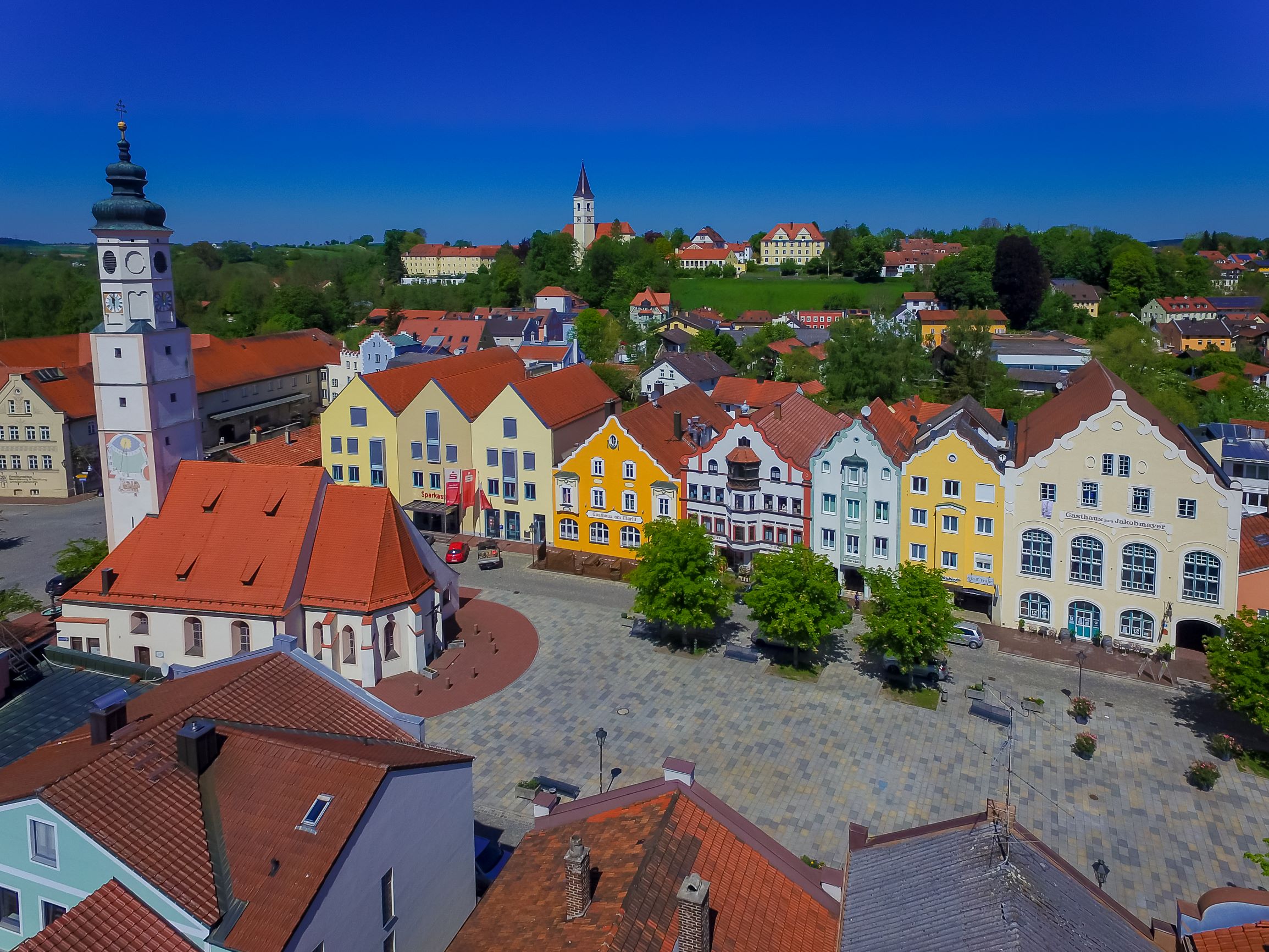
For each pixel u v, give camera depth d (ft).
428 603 226.17
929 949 84.74
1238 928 97.50
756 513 270.05
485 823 165.17
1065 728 195.62
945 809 168.35
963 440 240.73
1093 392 270.05
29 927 101.96
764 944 92.22
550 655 230.07
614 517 293.02
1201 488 216.74
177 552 218.38
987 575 245.04
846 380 453.58
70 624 215.51
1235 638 184.96
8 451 378.53
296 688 126.93
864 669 221.66
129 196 255.29
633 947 86.12
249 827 99.45
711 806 106.93
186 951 90.27
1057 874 94.22
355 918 101.55
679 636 240.12
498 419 309.22
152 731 107.86
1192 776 177.17
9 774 109.40
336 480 338.34
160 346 262.47
